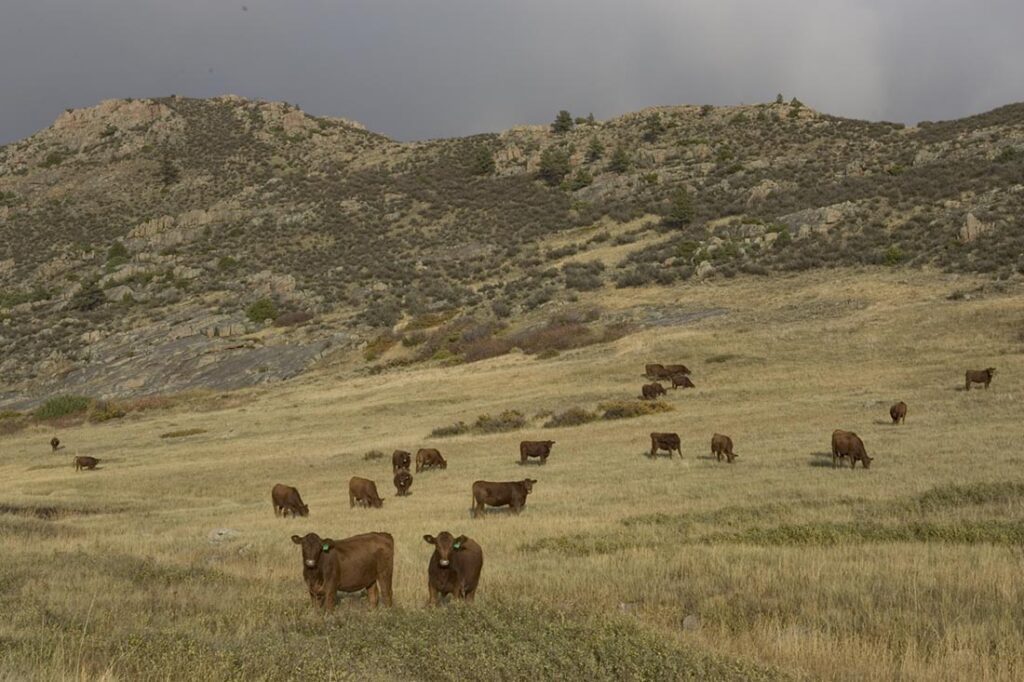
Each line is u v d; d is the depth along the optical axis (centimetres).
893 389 4347
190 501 3186
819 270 7756
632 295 8144
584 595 1137
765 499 2139
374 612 982
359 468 3856
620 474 2917
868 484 2255
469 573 1091
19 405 7850
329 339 8475
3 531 2083
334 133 19925
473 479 3130
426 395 6016
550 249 10950
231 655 742
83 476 4134
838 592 1102
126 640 808
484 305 8894
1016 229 7206
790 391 4628
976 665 815
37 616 948
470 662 773
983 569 1188
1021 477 2081
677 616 1049
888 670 809
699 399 4728
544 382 5881
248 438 5216
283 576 1357
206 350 8544
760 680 748
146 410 7012
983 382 4028
